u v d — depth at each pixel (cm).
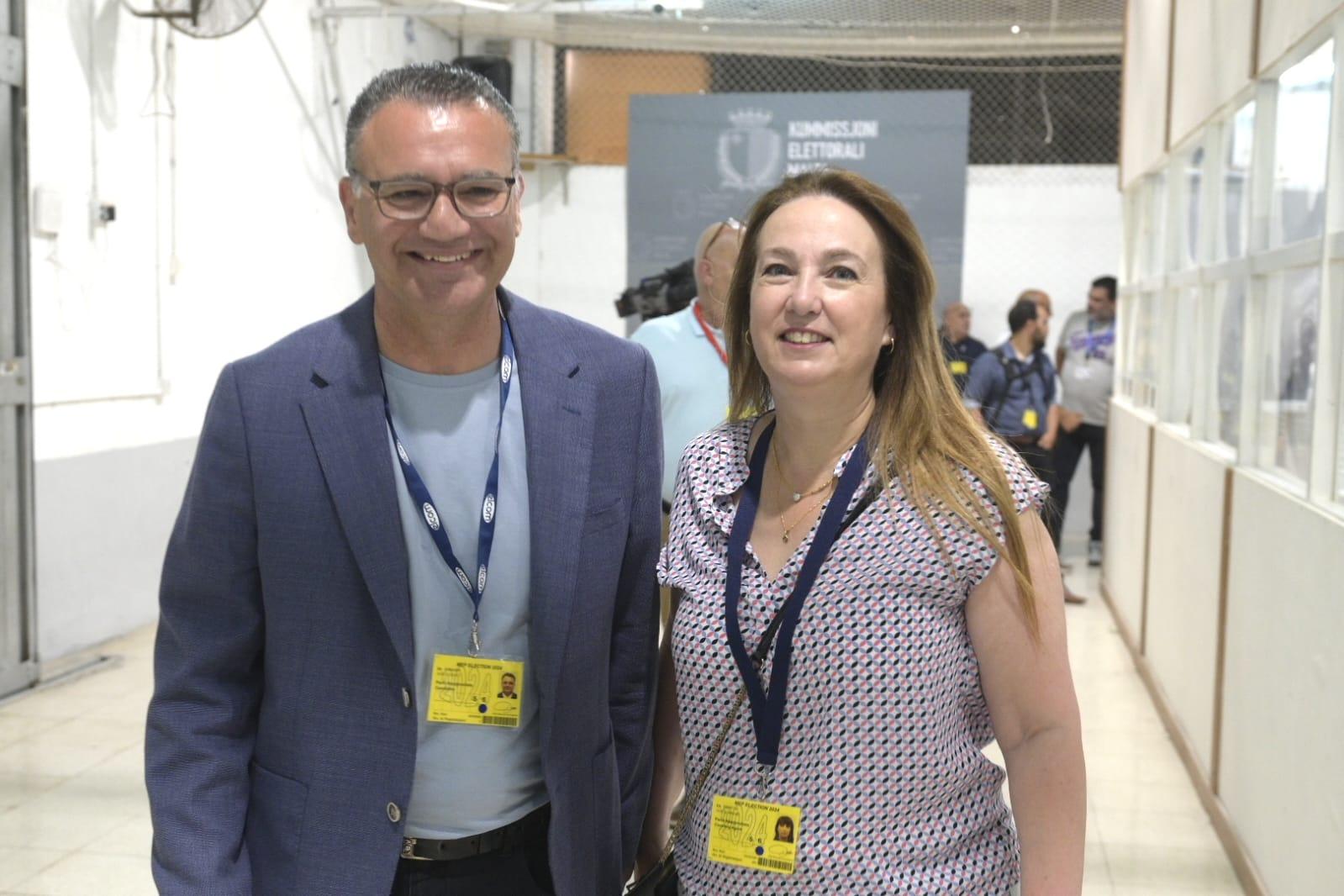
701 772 136
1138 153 602
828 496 134
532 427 142
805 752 128
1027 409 620
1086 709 464
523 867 149
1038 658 130
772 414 147
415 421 142
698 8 675
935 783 128
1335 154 264
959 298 733
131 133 535
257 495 138
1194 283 445
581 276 902
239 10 468
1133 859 329
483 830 145
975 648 132
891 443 131
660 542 155
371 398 140
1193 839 343
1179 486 436
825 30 793
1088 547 807
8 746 399
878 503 130
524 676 144
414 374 142
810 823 127
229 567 140
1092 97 881
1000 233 820
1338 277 261
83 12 498
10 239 445
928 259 136
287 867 140
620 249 895
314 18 728
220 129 620
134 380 543
